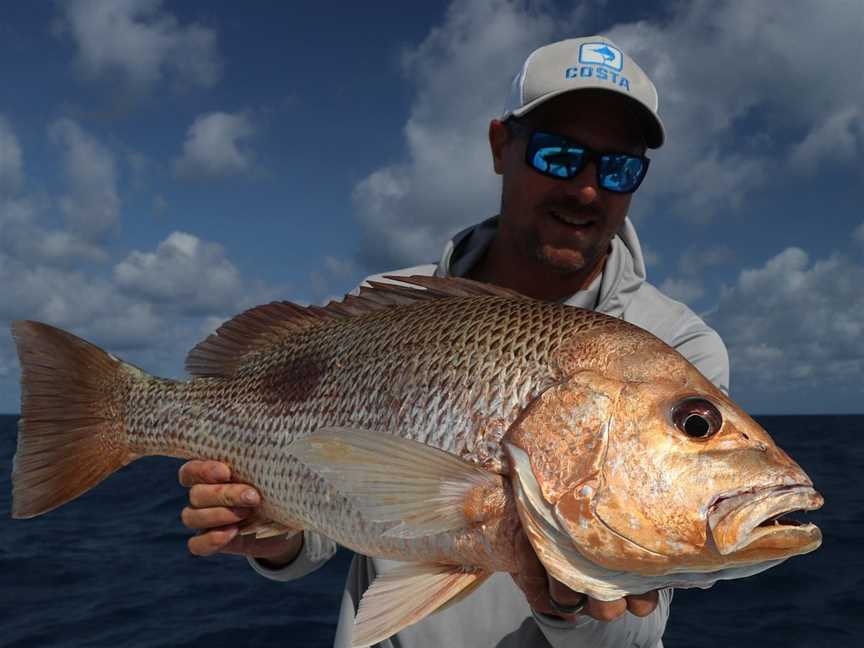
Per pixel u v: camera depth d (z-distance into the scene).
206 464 0.68
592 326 0.56
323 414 0.64
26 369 0.79
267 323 0.72
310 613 1.95
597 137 0.76
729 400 0.53
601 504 0.50
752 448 0.50
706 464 0.50
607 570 0.51
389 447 0.55
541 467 0.52
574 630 0.58
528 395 0.55
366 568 0.79
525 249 0.79
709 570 0.50
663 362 0.54
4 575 2.40
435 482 0.54
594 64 0.75
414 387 0.59
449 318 0.60
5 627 1.90
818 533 0.49
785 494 0.49
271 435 0.67
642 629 0.62
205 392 0.73
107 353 0.80
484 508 0.53
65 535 3.15
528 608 0.71
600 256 0.79
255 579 2.31
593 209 0.76
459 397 0.57
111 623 1.91
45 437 0.78
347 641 0.77
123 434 0.78
